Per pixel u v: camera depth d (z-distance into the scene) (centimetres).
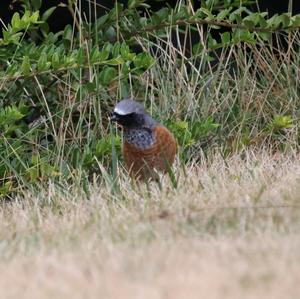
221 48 1548
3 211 1181
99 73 1398
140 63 1348
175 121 1436
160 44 1512
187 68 1518
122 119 1173
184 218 961
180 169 1227
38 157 1312
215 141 1443
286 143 1413
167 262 812
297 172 1170
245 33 1426
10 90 1393
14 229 1025
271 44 1513
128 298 729
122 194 1136
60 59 1312
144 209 1027
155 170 1187
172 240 891
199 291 734
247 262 798
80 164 1324
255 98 1498
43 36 1456
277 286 739
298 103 1507
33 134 1377
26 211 1129
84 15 1448
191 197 1055
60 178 1302
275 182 1111
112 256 845
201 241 880
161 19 1448
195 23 1443
